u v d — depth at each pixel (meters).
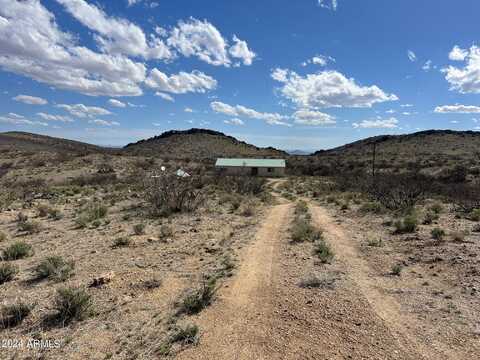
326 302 6.14
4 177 43.69
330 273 7.82
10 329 5.08
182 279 7.37
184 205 17.88
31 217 15.55
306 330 5.11
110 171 48.25
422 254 9.22
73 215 15.85
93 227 13.09
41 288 6.66
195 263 8.57
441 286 6.87
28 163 53.69
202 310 5.81
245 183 30.81
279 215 17.72
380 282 7.21
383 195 21.45
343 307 5.92
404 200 19.11
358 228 13.67
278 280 7.40
